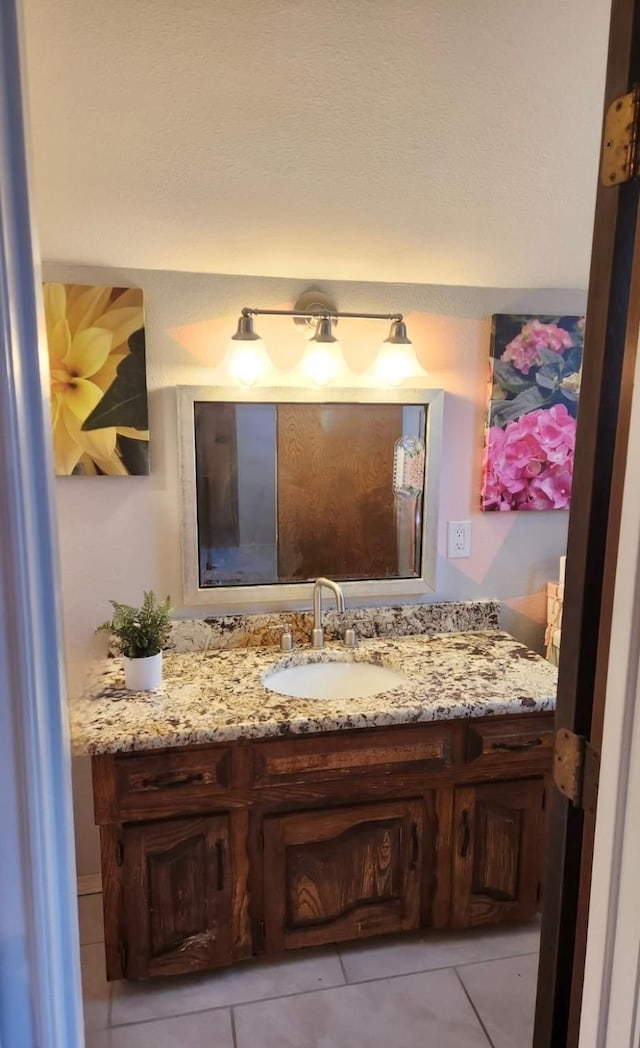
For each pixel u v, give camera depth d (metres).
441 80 1.41
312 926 1.78
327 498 2.09
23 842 0.79
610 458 0.78
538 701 1.74
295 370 2.02
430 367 2.11
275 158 1.57
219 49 1.30
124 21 1.23
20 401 0.74
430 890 1.84
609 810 0.75
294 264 1.93
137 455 1.91
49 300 1.79
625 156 0.72
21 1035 0.82
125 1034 1.62
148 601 1.80
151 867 1.64
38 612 0.78
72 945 0.86
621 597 0.73
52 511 0.80
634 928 0.72
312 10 1.24
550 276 2.09
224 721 1.61
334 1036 1.62
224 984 1.77
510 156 1.63
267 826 1.70
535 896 1.90
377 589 2.16
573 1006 0.88
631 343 0.73
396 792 1.76
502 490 2.20
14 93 0.70
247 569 2.06
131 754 1.58
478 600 2.27
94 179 1.58
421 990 1.75
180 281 1.90
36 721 0.78
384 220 1.80
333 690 2.02
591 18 1.31
